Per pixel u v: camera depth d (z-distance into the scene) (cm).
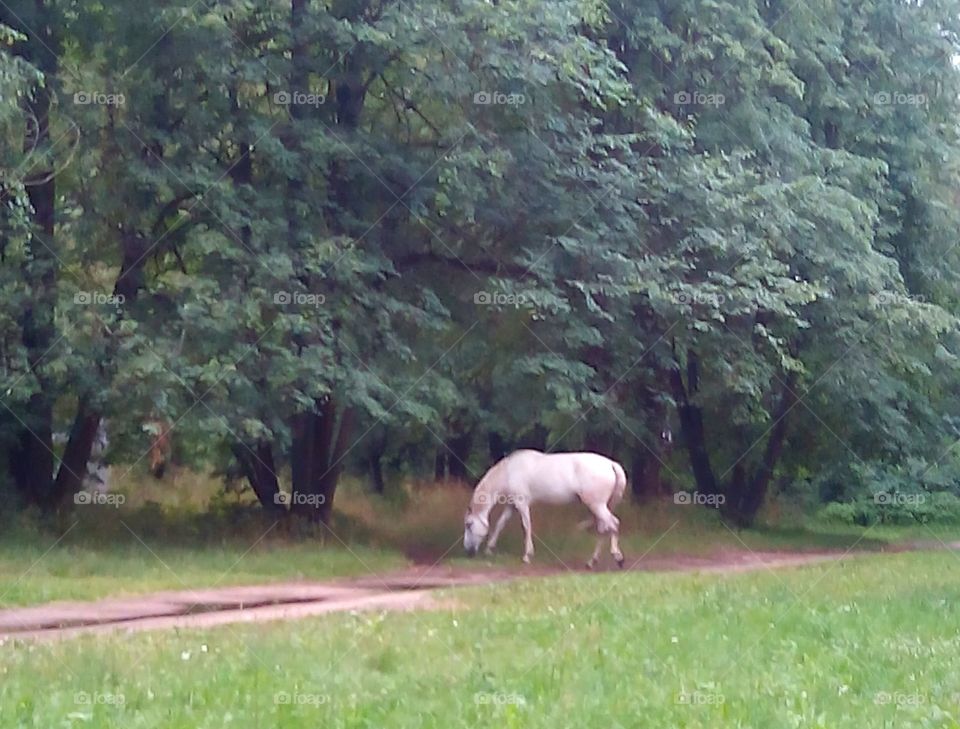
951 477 3688
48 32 2225
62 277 2236
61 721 927
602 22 2612
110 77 2195
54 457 2461
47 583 1772
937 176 3312
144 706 985
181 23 2142
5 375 2122
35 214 2180
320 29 2277
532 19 2331
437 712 970
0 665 1135
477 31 2303
